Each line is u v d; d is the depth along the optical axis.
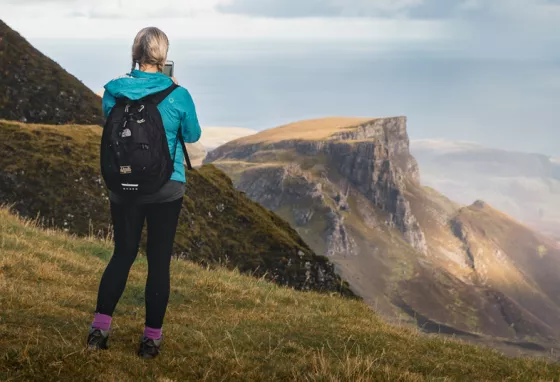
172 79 6.16
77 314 7.75
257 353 7.20
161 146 5.69
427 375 7.36
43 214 27.38
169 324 8.19
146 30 6.09
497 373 8.55
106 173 5.67
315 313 12.23
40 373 5.20
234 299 12.17
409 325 13.20
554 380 8.51
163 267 6.15
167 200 5.98
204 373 5.98
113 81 5.86
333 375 6.28
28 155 29.91
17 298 8.09
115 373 5.52
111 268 6.04
